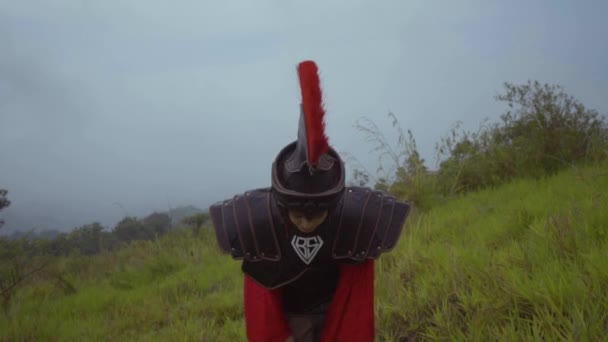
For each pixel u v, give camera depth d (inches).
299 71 68.6
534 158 283.7
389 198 89.6
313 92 66.1
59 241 481.4
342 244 82.9
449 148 321.4
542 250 137.6
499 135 315.6
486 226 191.5
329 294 94.4
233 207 85.6
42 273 361.1
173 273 303.7
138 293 264.2
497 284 125.6
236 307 206.8
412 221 239.5
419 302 140.6
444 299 133.3
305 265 83.4
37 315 241.8
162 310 220.2
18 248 356.5
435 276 148.4
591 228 141.6
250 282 92.4
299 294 93.7
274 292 89.2
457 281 140.9
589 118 287.9
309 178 72.9
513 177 288.2
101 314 234.7
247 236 82.5
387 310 144.5
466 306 126.4
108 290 284.4
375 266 181.2
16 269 299.9
